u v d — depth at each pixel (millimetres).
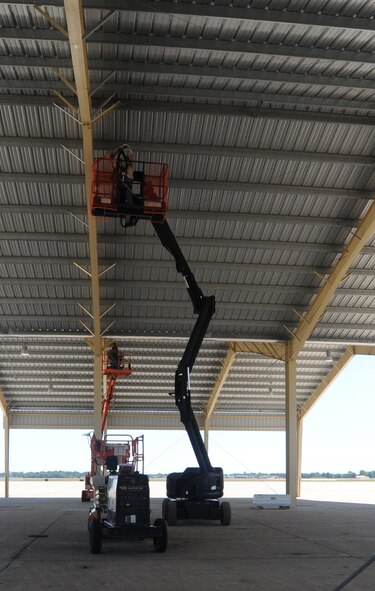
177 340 44156
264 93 26391
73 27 20266
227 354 46219
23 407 53062
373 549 19156
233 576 14305
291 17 22531
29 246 33531
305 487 77875
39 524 26484
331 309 38844
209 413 53188
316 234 33531
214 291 36969
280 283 36594
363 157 29750
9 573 14555
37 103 26578
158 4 22016
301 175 30609
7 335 39375
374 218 31391
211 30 23328
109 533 17984
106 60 24406
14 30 23109
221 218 31828
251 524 27672
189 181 30047
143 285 35656
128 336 39375
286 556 17672
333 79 25406
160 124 27906
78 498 48594
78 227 32469
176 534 23688
